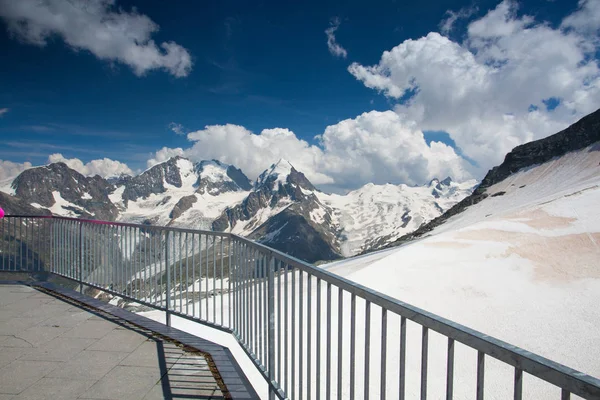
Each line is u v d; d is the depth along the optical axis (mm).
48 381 5027
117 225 8055
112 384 4949
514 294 29453
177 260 6922
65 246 9516
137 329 6871
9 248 10016
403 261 36406
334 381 15984
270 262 4395
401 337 2225
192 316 6539
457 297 29703
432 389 16344
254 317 4926
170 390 4797
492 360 18109
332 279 3029
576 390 1330
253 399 4578
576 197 50594
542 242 38219
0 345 6176
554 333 23453
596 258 33562
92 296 9094
